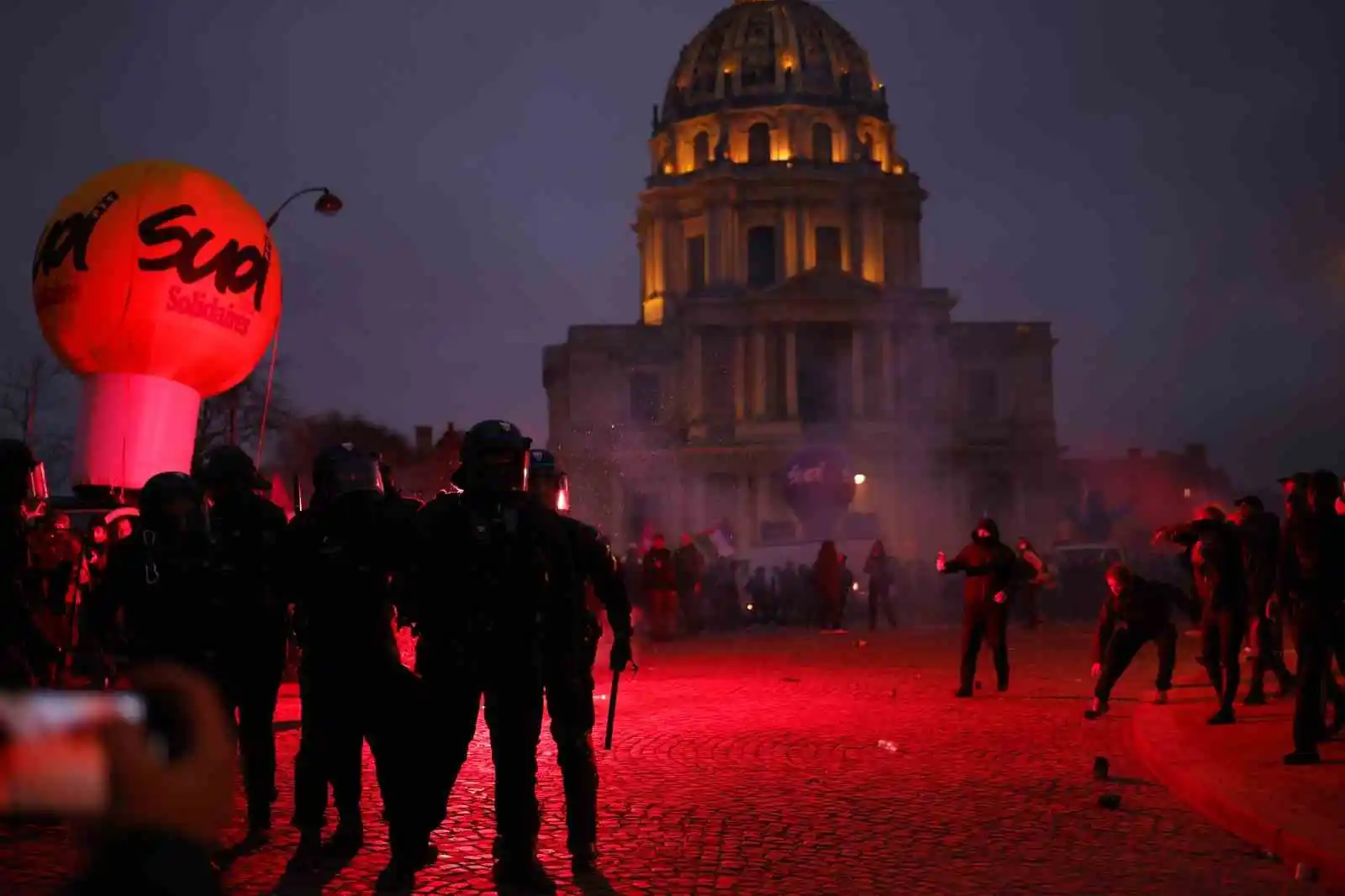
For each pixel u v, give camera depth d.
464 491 6.28
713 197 81.81
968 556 14.57
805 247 81.75
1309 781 8.20
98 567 12.80
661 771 9.51
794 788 8.81
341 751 6.61
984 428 77.25
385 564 6.43
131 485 15.51
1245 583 11.24
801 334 77.12
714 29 88.75
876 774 9.38
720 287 80.81
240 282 15.87
